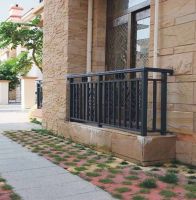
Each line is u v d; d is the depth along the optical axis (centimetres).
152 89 546
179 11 507
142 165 484
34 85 1852
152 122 529
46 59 883
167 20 527
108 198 345
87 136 641
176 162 503
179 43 506
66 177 422
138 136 496
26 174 438
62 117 770
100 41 766
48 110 864
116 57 741
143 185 382
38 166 480
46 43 883
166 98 520
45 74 888
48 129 861
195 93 480
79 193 361
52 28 844
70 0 755
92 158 532
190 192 359
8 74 2664
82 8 770
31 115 1236
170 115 520
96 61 764
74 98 727
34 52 1528
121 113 562
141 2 658
